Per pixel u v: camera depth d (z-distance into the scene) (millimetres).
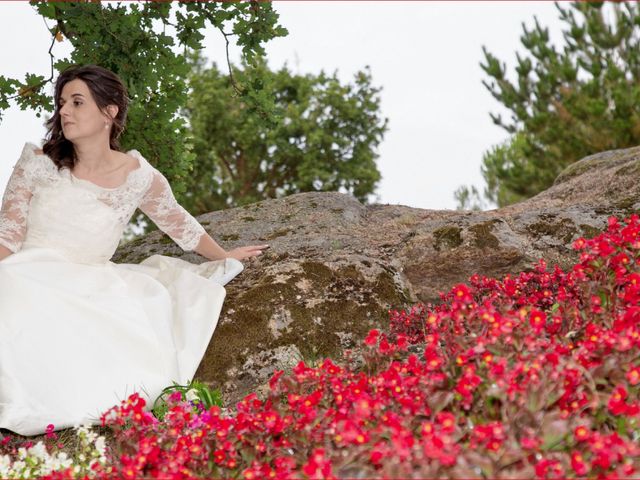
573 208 5469
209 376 4129
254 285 4645
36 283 3887
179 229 4758
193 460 2543
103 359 3824
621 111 13805
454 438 2291
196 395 3689
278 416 2580
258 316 4387
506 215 5738
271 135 21859
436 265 4922
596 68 14734
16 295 3818
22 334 3732
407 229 5656
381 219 6293
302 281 4637
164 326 4176
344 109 22547
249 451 2559
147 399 3787
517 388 2348
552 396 2396
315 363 4094
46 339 3760
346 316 4461
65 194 4145
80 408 3621
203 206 22656
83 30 5598
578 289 3742
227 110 22406
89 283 4141
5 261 4023
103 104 4125
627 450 2232
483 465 2225
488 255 4836
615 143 13938
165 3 5895
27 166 4168
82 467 2936
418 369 2729
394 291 4715
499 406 2479
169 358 4016
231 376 4137
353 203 6578
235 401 4027
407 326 4227
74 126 4062
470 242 4867
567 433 2338
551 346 2689
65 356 3752
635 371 2445
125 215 4348
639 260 3451
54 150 4219
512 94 16062
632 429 2525
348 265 4789
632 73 14742
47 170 4168
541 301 3957
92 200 4191
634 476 2256
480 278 4715
